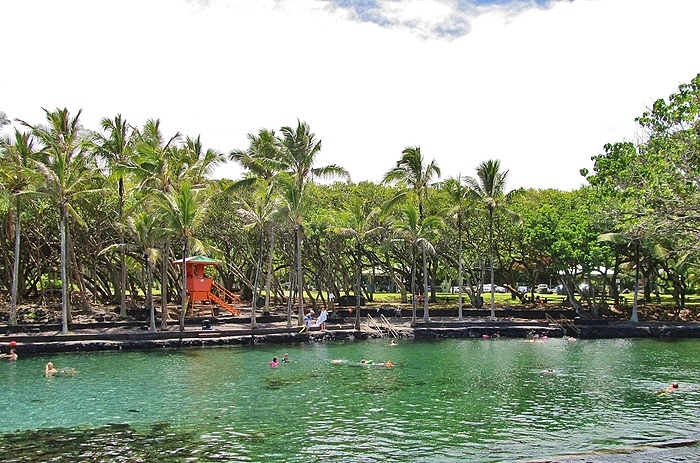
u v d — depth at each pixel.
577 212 50.03
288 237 52.97
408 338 42.41
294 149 41.97
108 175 45.31
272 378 26.64
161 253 44.12
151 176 39.97
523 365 30.61
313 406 21.22
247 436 17.44
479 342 40.69
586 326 44.88
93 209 46.59
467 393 23.48
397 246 57.25
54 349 33.94
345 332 41.31
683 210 18.50
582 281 62.41
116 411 20.48
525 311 50.69
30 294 54.00
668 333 44.16
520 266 66.06
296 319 47.22
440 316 51.56
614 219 22.12
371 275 67.38
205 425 18.66
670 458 14.99
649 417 19.67
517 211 52.88
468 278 58.03
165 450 16.09
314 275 59.56
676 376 27.42
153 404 21.52
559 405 21.41
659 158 20.30
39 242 45.81
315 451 16.00
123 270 42.91
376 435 17.55
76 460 15.24
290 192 41.28
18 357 32.38
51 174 35.75
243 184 43.91
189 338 37.34
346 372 28.27
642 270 55.06
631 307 53.84
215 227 52.31
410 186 50.72
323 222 50.41
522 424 18.80
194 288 45.84
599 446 16.45
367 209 55.12
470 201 47.47
